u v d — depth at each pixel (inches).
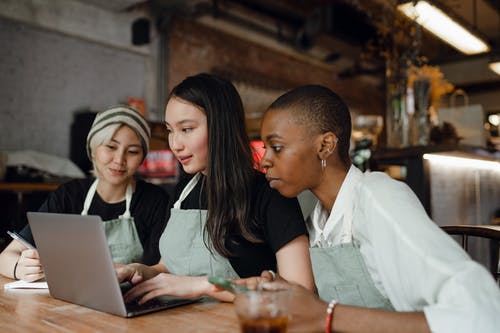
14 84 195.2
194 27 271.4
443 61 247.3
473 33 215.5
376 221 38.2
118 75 233.3
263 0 288.0
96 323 39.9
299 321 34.7
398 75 151.9
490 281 32.5
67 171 187.5
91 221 41.1
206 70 277.7
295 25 326.6
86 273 43.7
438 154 116.2
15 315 42.6
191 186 59.3
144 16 245.1
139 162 71.9
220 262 53.0
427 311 32.1
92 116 204.5
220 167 52.9
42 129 203.0
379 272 38.7
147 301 46.1
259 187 54.2
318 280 48.0
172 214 56.8
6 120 192.4
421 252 34.0
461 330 30.8
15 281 58.9
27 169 174.7
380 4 274.4
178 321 40.3
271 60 324.8
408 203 37.4
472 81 335.0
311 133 42.4
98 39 222.4
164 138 212.5
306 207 62.4
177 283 46.7
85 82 219.5
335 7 284.2
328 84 378.6
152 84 248.7
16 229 155.1
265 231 52.6
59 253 45.9
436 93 138.0
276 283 36.5
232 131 53.9
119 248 70.3
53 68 207.9
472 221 140.5
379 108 443.5
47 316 42.3
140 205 74.1
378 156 122.0
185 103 53.6
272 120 43.2
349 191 44.3
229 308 44.5
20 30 197.5
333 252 45.5
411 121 135.3
